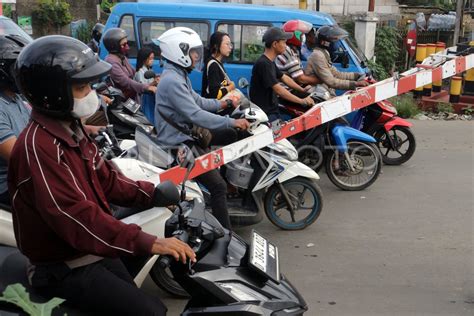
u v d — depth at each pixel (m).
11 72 3.30
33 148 2.29
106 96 6.79
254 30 8.27
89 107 2.42
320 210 5.58
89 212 2.30
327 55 7.31
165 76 4.53
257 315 2.60
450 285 4.46
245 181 5.20
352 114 7.55
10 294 1.98
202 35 8.34
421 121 10.67
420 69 6.79
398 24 15.60
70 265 2.51
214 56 5.97
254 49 8.32
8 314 2.44
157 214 3.80
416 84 6.41
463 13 13.79
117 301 2.51
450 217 5.92
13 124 3.39
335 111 5.81
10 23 7.12
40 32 16.53
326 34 7.15
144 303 2.54
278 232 5.62
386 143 7.76
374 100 6.13
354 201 6.47
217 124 4.48
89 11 17.89
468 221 5.80
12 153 2.35
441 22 15.14
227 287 2.68
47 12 16.31
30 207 2.38
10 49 3.31
